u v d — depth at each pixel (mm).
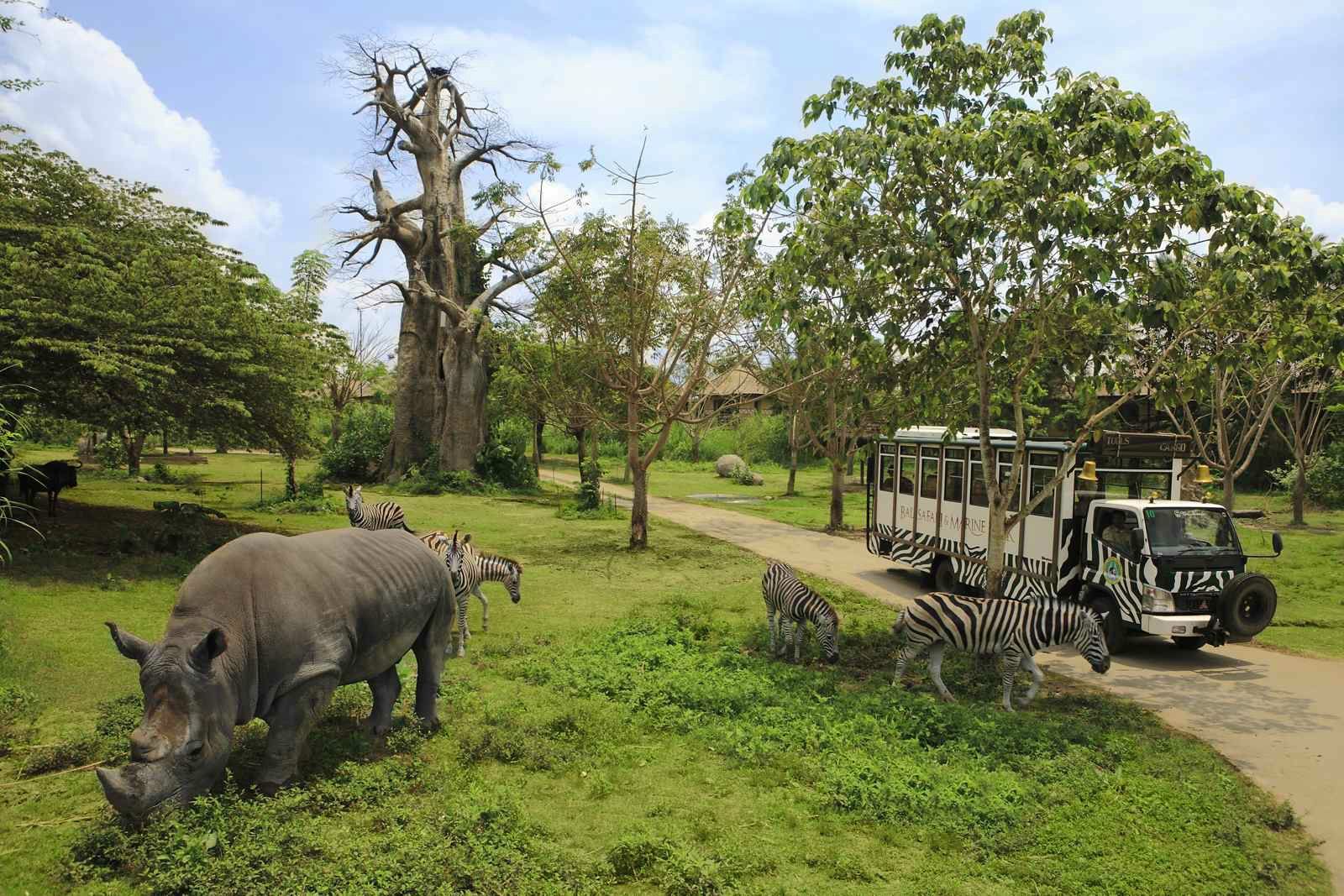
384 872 5289
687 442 58156
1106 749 8305
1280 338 10781
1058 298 11211
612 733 8289
